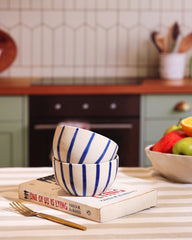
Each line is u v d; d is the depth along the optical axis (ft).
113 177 3.10
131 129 9.14
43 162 9.13
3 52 10.64
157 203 3.17
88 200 2.93
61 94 8.98
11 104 8.94
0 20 10.86
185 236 2.55
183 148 3.54
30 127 9.04
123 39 11.07
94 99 9.04
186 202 3.19
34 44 10.99
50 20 10.94
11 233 2.60
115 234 2.58
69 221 2.76
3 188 3.57
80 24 10.99
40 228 2.68
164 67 10.43
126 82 9.75
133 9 10.98
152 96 9.08
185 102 9.03
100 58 11.11
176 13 11.02
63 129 3.02
